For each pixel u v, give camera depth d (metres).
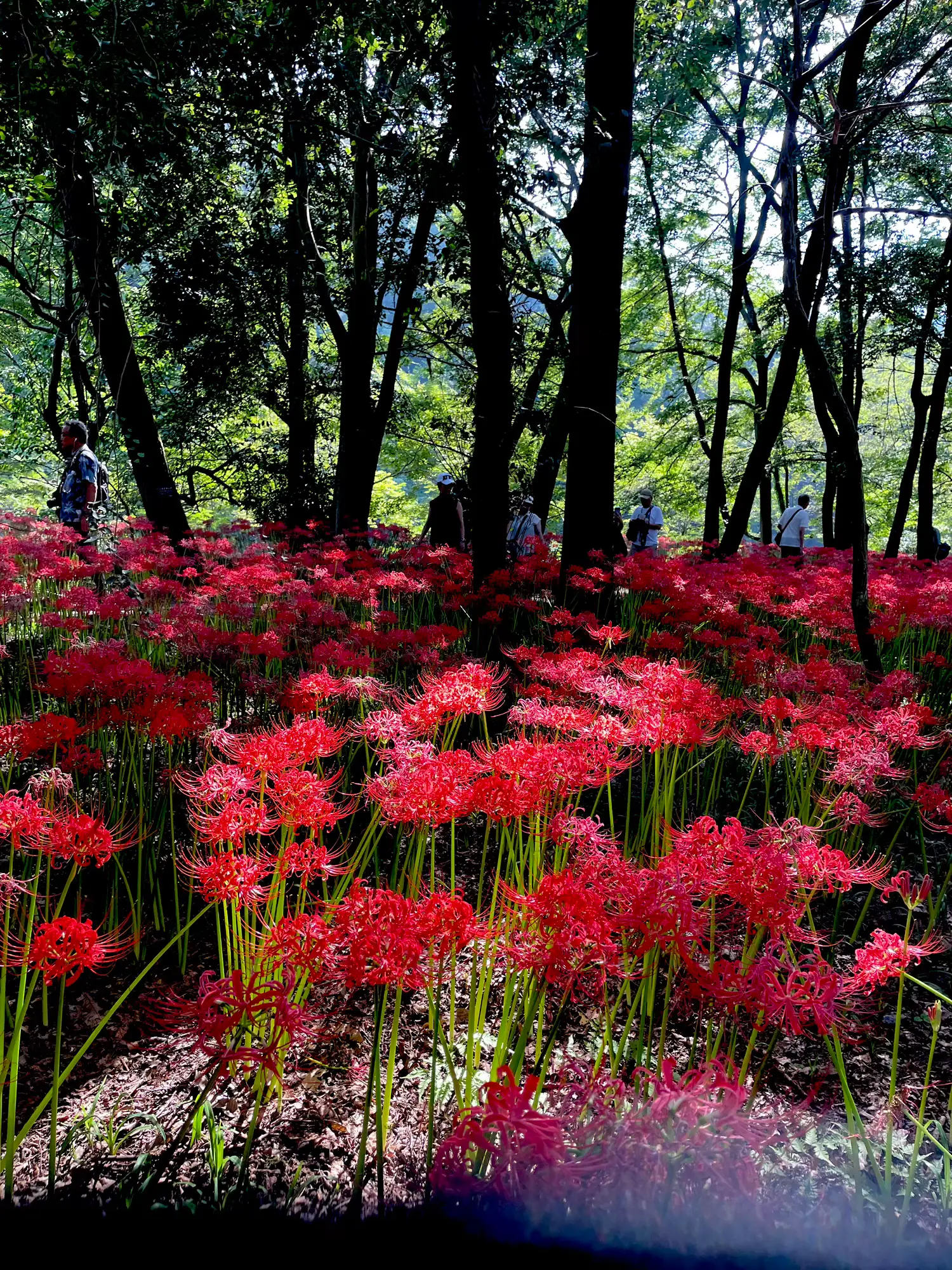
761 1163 1.90
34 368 17.47
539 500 12.80
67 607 5.00
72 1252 1.62
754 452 10.55
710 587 6.53
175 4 5.28
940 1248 1.68
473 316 4.93
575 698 3.54
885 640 6.34
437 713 2.44
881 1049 2.51
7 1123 1.77
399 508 24.47
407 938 1.64
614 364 6.20
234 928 2.36
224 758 3.86
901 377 22.45
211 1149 1.90
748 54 12.84
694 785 4.34
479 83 4.76
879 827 3.52
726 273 16.09
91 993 2.59
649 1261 1.41
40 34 4.68
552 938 1.78
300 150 10.12
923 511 13.47
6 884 1.85
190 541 8.19
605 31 5.68
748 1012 2.52
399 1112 2.12
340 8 5.56
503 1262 1.44
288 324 15.26
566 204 8.59
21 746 2.55
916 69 10.35
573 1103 1.64
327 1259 1.58
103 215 8.80
